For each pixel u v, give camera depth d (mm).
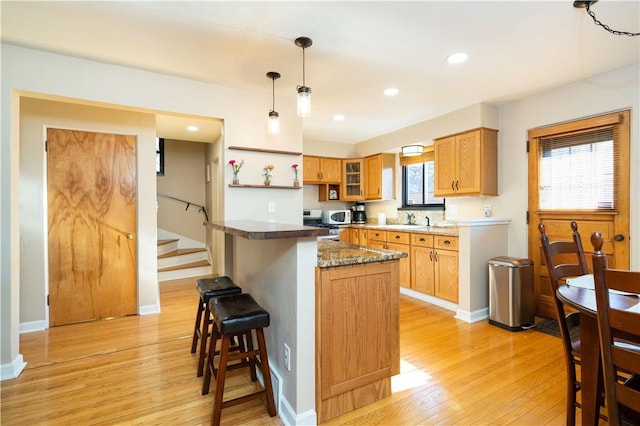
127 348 2631
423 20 1950
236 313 1730
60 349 2605
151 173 3512
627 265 2658
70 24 1994
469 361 2400
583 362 1416
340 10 1846
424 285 3920
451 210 4316
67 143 3158
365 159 5516
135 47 2293
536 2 1777
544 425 1703
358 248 2266
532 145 3307
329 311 1758
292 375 1712
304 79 2867
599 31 2086
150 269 3504
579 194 2975
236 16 1896
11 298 2201
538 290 3328
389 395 1974
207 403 1903
